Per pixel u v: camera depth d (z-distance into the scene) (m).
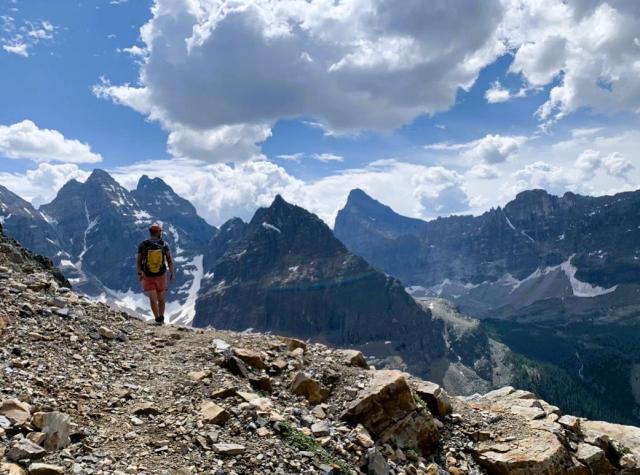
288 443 11.70
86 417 10.89
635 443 17.44
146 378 13.81
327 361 17.69
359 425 14.04
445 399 17.12
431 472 13.91
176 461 9.96
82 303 19.12
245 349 16.97
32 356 13.20
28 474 8.38
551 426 16.58
